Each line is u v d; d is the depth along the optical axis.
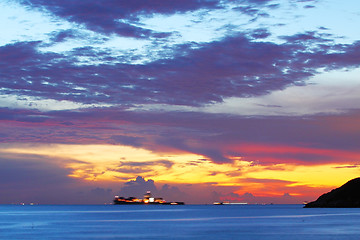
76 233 83.19
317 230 87.56
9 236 78.44
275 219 136.38
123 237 74.75
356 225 101.94
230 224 110.25
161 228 96.00
